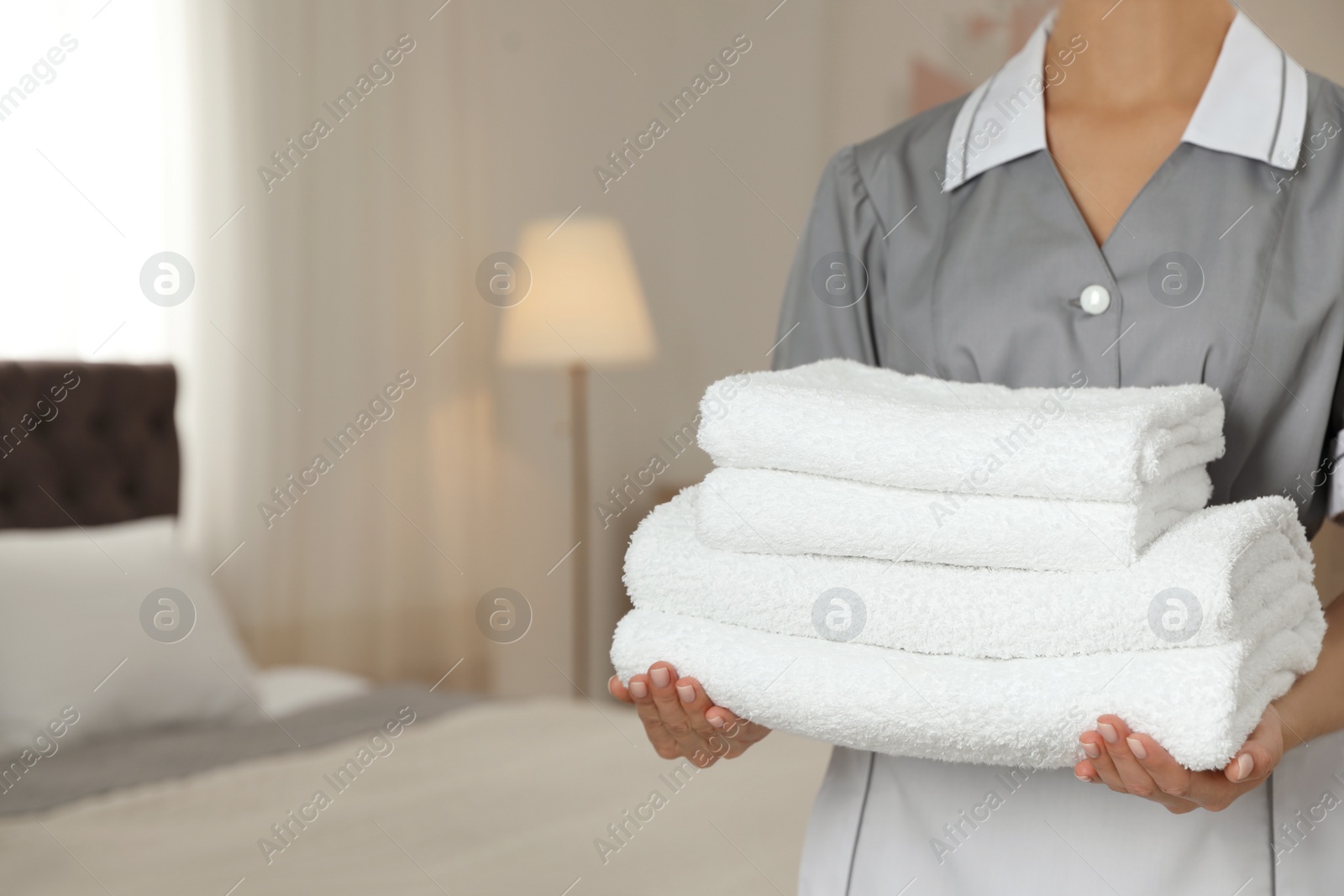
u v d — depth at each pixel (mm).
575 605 2969
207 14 2299
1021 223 688
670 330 3061
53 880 1092
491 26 2779
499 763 1515
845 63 2775
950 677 532
